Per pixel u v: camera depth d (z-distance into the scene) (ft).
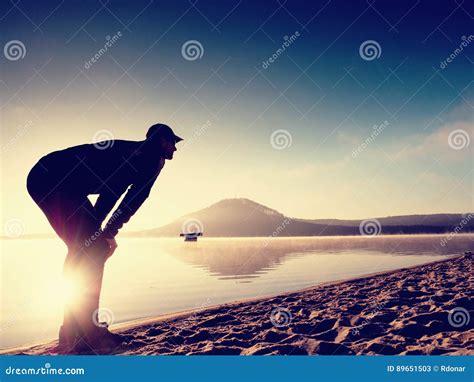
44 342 12.75
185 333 11.80
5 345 13.30
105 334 10.97
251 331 11.57
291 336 10.70
